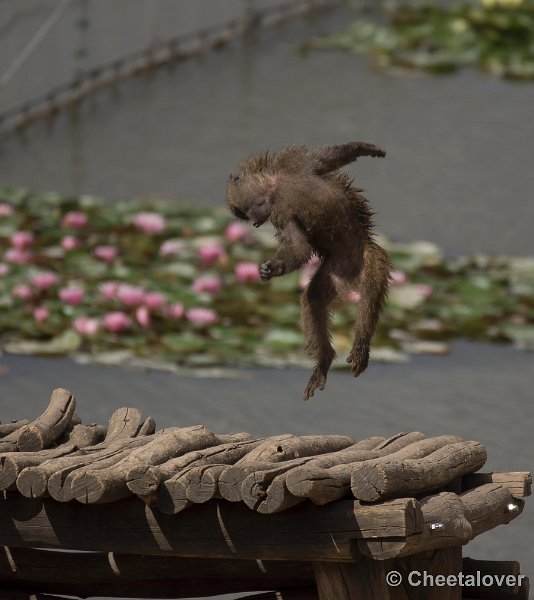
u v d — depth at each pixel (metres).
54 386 23.62
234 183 13.53
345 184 13.41
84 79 49.53
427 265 30.41
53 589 14.12
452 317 27.94
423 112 49.81
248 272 28.19
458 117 49.50
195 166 41.59
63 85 48.25
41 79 47.12
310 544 11.73
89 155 42.56
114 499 12.09
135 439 13.82
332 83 53.19
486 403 23.72
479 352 26.89
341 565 11.91
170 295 27.48
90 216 32.12
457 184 41.19
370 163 43.31
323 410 23.09
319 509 11.70
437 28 60.47
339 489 11.59
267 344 25.84
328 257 13.44
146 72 53.12
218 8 58.62
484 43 59.38
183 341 25.59
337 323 26.83
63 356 25.27
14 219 31.53
